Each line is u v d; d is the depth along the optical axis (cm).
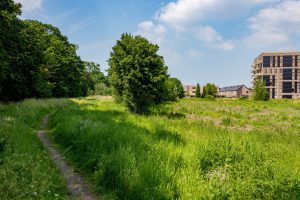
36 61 3300
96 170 764
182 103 4669
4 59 2302
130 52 2195
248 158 774
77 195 622
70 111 2039
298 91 11831
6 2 2302
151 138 1067
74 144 1012
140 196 594
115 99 2436
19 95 3061
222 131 1524
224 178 643
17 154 745
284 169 693
